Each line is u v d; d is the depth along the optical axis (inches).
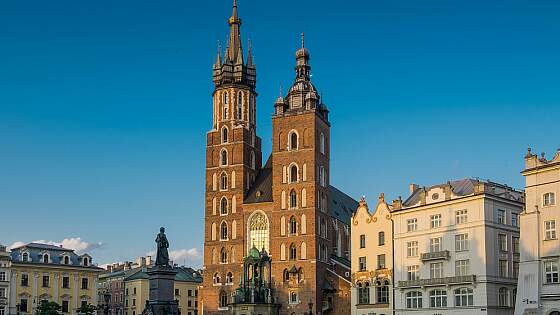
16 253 7106.3
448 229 4471.0
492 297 4217.5
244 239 6195.9
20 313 6924.2
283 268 5969.5
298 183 6077.8
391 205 4923.7
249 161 6461.6
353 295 5078.7
